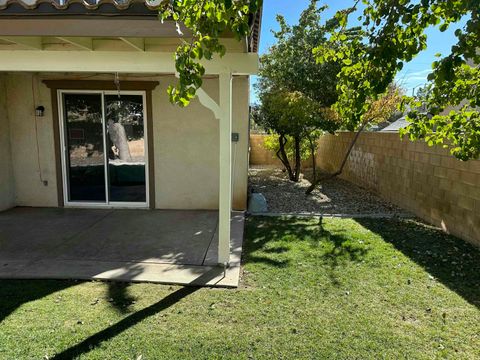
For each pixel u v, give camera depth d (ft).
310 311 11.03
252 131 61.36
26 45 12.89
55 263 14.55
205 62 13.28
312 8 29.76
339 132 40.88
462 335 9.86
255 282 13.05
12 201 24.57
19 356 8.75
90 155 24.41
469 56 6.14
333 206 26.53
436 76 6.62
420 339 9.68
